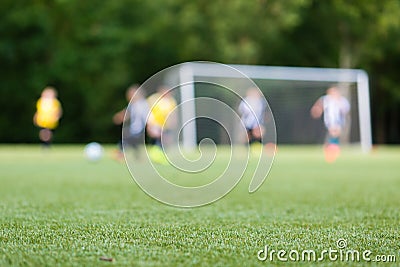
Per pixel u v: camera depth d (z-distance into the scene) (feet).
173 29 120.88
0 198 26.07
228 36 116.67
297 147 94.94
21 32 121.80
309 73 95.45
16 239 14.71
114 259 12.26
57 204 23.81
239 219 19.44
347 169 49.29
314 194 29.27
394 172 46.01
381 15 112.37
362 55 120.16
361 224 18.17
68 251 13.08
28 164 53.72
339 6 112.57
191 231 16.34
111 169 47.57
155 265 11.72
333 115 73.72
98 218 19.34
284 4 114.42
